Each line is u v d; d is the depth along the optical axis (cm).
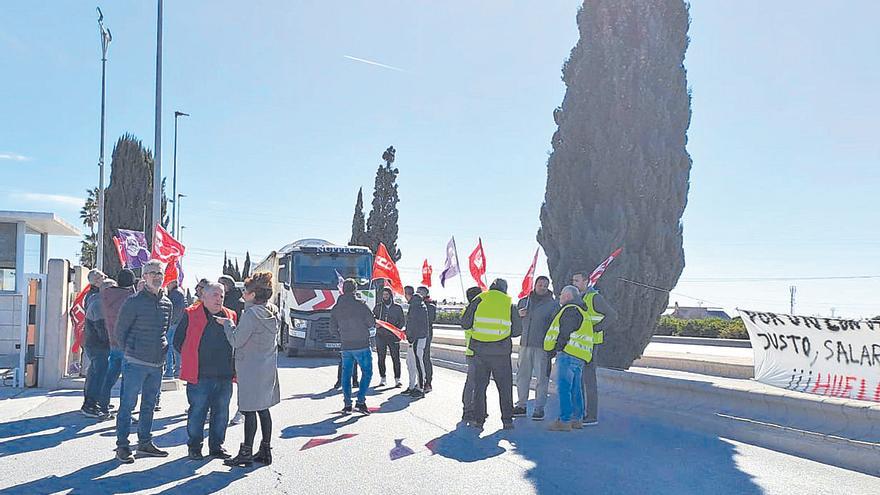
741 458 878
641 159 1573
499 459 859
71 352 1415
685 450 920
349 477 766
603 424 1109
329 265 2300
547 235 1677
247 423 802
